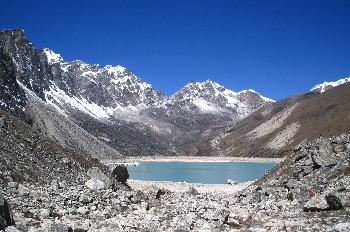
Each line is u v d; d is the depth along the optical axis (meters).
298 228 19.16
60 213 21.80
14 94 172.25
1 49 177.38
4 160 31.50
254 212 25.25
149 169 163.38
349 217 20.98
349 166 34.75
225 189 68.06
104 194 29.97
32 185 29.12
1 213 15.39
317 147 42.44
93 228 18.88
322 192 28.20
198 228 20.25
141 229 19.36
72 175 39.50
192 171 151.25
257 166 178.12
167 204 31.36
